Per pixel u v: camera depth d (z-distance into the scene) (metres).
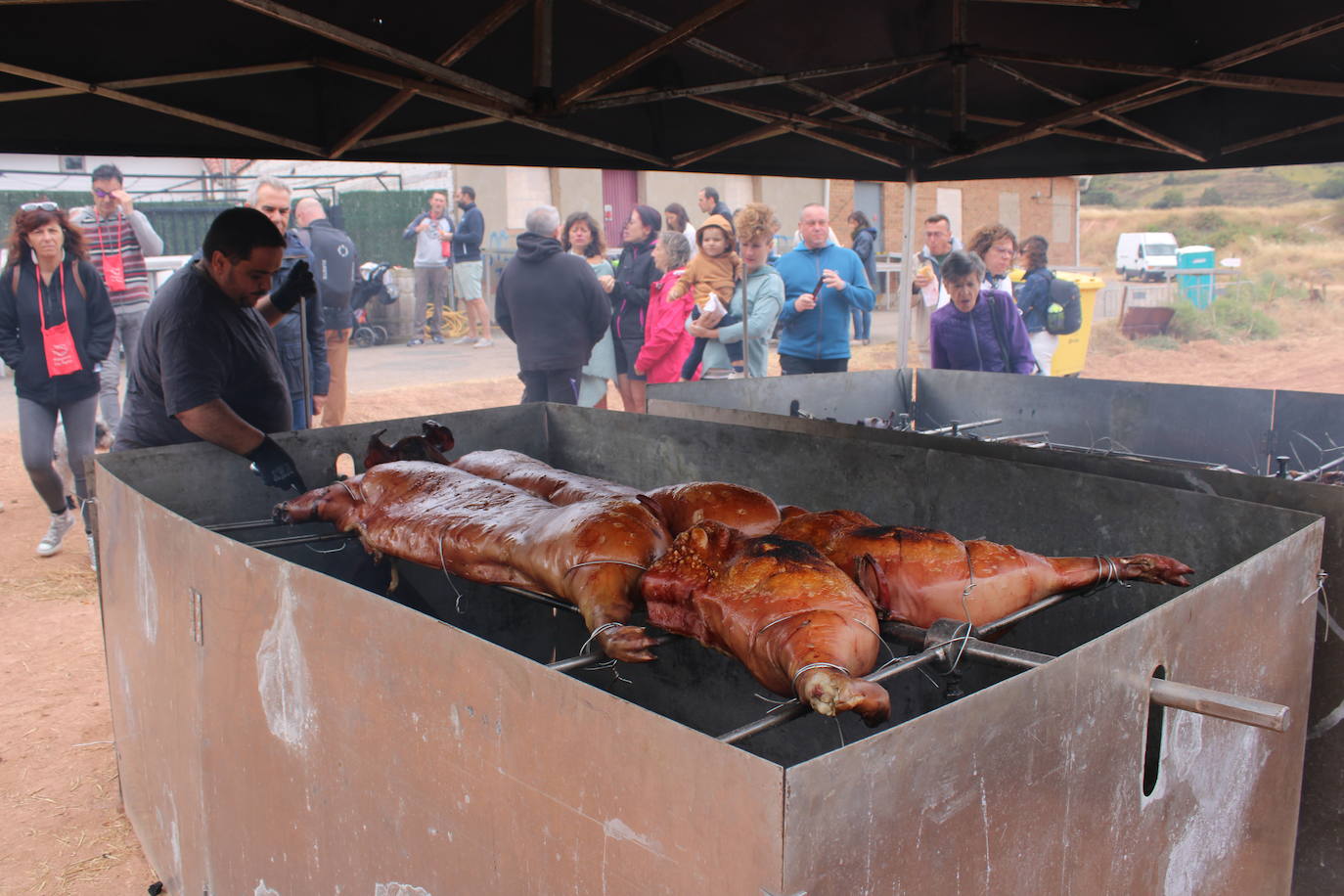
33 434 5.86
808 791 1.13
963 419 5.08
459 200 14.36
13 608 5.31
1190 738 1.73
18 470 8.41
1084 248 26.88
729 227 7.18
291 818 2.06
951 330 6.05
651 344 7.45
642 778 1.30
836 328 6.53
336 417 8.10
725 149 4.63
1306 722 2.10
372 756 1.79
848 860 1.19
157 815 2.79
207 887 2.49
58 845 3.15
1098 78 4.07
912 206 5.52
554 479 2.86
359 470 3.70
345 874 1.92
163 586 2.47
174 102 3.63
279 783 2.08
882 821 1.22
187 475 3.25
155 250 7.89
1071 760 1.47
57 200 15.56
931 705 2.40
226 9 3.31
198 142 3.96
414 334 15.11
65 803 3.41
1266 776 1.97
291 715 2.00
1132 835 1.63
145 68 3.35
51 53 3.11
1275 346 15.73
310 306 5.94
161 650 2.54
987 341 5.98
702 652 2.58
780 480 3.22
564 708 1.39
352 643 1.78
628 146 4.46
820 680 1.49
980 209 20.47
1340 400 3.67
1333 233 24.70
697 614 1.86
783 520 2.28
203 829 2.45
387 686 1.72
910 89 4.57
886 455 2.92
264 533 3.35
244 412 3.64
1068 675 1.43
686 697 2.63
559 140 4.63
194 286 3.41
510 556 2.27
